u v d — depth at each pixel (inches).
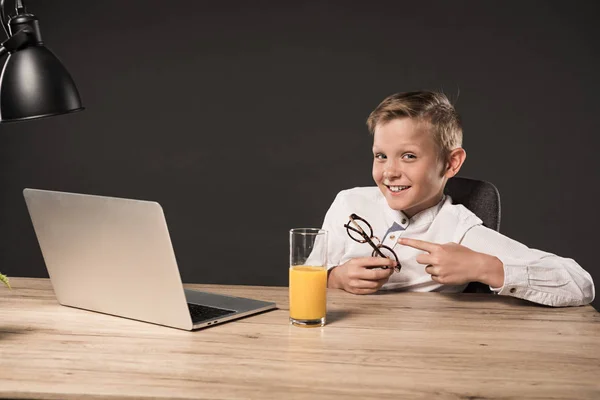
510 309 57.9
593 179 126.6
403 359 45.5
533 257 62.6
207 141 133.3
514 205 128.2
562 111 126.3
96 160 135.0
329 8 128.7
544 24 125.3
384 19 128.1
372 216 72.3
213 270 135.1
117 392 40.0
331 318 54.6
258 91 131.6
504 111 127.1
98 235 52.6
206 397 39.3
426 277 68.9
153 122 133.9
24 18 53.2
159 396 39.5
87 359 45.2
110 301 54.7
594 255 127.2
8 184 136.2
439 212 69.6
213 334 50.4
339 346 47.9
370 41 128.6
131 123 134.1
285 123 131.6
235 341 48.9
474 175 128.8
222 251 134.7
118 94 133.9
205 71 132.2
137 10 132.3
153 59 132.9
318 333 50.8
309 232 53.2
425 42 127.6
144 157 134.6
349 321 53.9
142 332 50.9
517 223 128.3
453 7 126.6
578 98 125.9
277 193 132.8
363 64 129.0
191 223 134.9
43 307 57.7
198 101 132.8
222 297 60.1
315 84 130.3
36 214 56.1
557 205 127.5
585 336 50.9
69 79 54.4
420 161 64.6
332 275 64.6
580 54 125.1
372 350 47.1
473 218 68.2
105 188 135.2
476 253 58.8
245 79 131.6
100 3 132.6
